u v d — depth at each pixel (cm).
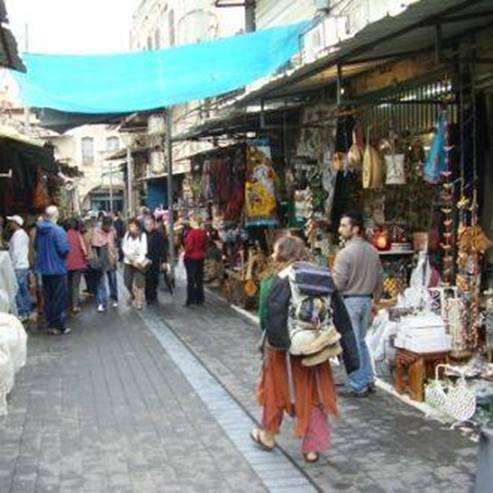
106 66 1365
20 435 724
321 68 909
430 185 1008
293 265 633
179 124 2609
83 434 723
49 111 1708
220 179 1794
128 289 1612
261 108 1270
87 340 1229
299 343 617
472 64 852
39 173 2022
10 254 1381
